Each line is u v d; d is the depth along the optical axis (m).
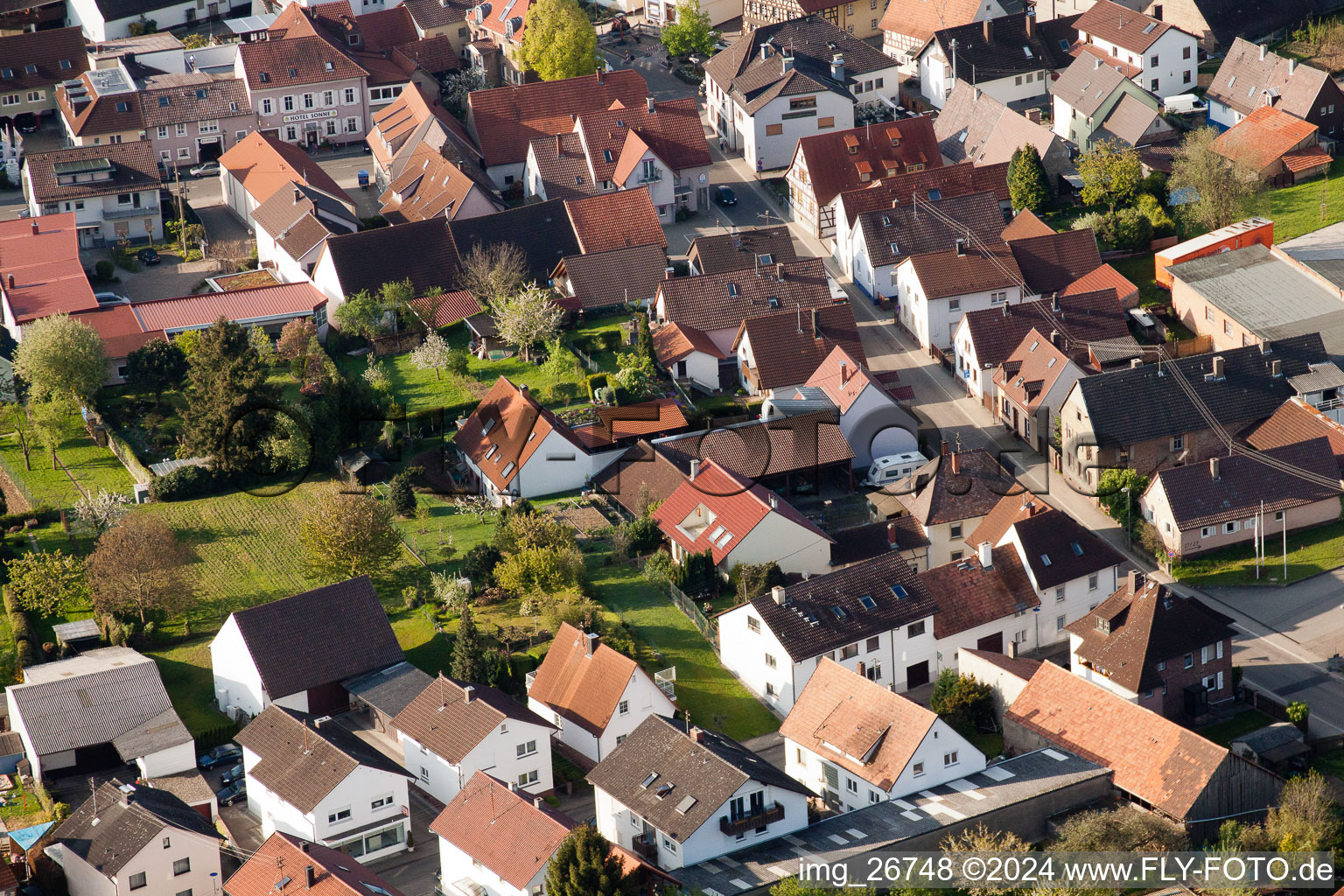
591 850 191.12
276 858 199.38
